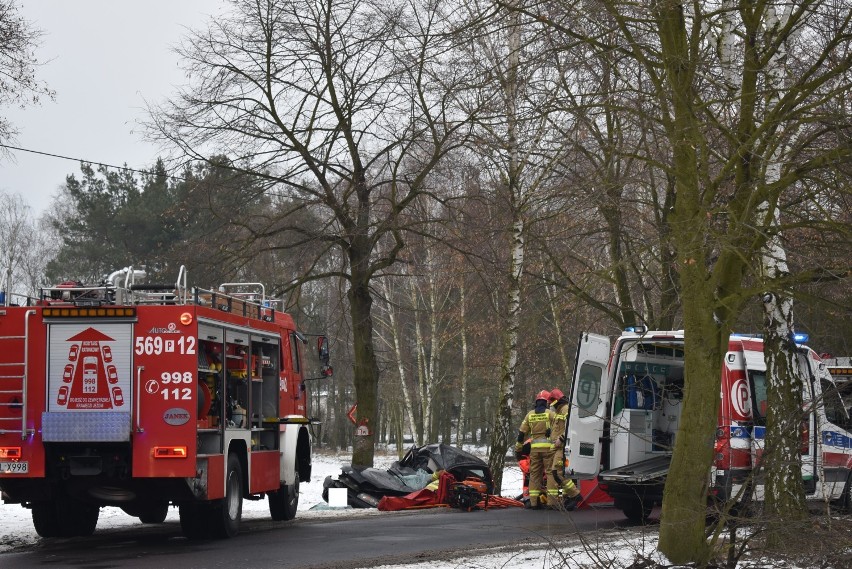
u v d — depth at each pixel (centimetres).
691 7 996
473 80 1175
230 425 1438
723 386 1439
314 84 2391
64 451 1315
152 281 2756
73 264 5059
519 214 2180
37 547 1341
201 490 1322
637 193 1505
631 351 1614
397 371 5188
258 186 2486
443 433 6781
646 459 1652
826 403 994
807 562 873
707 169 920
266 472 1579
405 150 2359
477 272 2391
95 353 1304
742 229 903
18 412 1303
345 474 2044
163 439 1289
